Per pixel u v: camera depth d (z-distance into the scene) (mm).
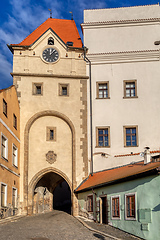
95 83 33312
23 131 31453
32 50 33188
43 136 31859
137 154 29438
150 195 17641
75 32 36781
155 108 32344
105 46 34062
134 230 18719
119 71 33438
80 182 30938
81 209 29094
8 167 26125
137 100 32688
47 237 16281
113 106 32719
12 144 27844
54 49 33438
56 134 32094
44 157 31438
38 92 32812
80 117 32438
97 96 33031
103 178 26438
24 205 29859
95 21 34719
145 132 31906
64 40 35312
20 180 30328
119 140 31922
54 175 35375
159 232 16562
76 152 31578
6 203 25172
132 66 33438
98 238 16672
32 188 30641
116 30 34344
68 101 32656
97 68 33594
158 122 32000
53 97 32500
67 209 41438
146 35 34000
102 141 32188
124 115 32438
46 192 36719
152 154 28094
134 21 34250
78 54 33719
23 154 30906
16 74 32438
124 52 33688
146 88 32875
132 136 32125
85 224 22000
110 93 33031
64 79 33062
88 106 32812
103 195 24016
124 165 28766
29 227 19844
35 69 32844
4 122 25219
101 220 24016
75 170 31125
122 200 20797
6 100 26141
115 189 22094
